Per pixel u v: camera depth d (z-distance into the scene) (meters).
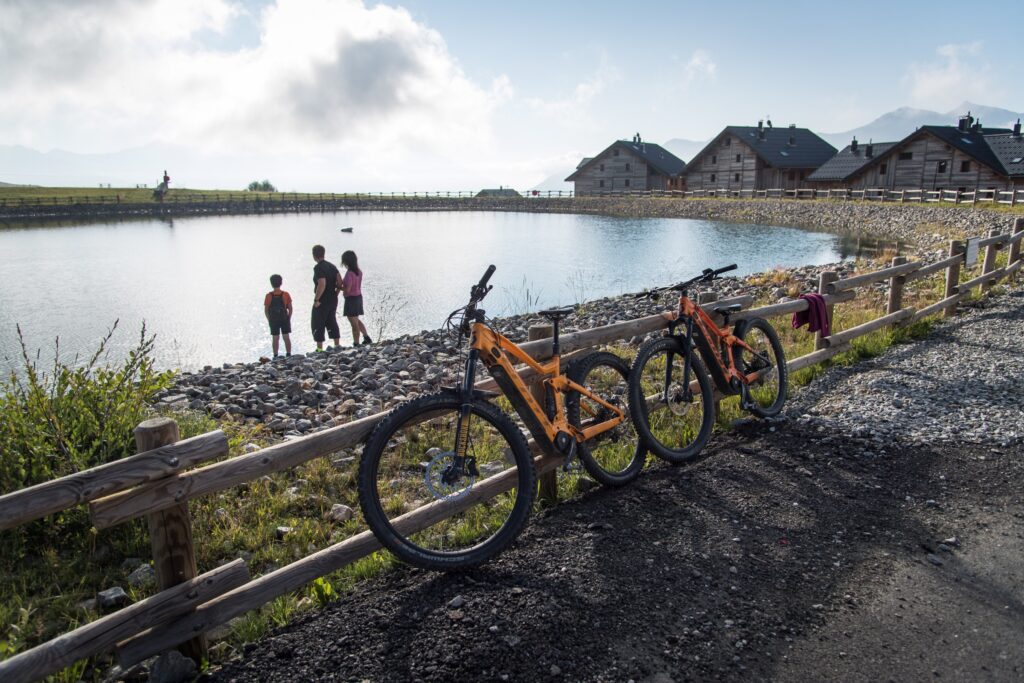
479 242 36.28
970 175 47.94
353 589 3.64
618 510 4.34
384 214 68.56
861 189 55.50
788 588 3.52
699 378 5.32
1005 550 3.83
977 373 6.95
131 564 4.07
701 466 5.03
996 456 5.03
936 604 3.38
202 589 2.96
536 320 14.10
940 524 4.12
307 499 4.98
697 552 3.84
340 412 7.56
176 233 44.31
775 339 6.19
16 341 14.26
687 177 71.56
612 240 36.59
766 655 3.04
